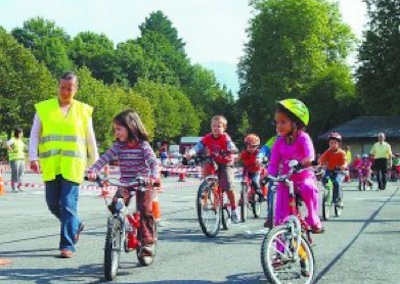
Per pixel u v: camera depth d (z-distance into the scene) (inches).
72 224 353.1
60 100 357.4
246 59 3149.6
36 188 1010.7
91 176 307.3
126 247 312.8
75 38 5438.0
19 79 3019.2
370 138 2495.1
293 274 272.7
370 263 339.9
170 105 4606.3
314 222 296.4
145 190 320.8
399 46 2431.1
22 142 954.1
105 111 3550.7
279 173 305.0
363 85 2501.2
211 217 446.9
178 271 316.2
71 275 302.5
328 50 3134.8
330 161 582.6
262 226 509.7
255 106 3221.0
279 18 2974.9
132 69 5290.4
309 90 2952.8
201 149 472.1
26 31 5083.7
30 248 380.8
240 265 334.6
